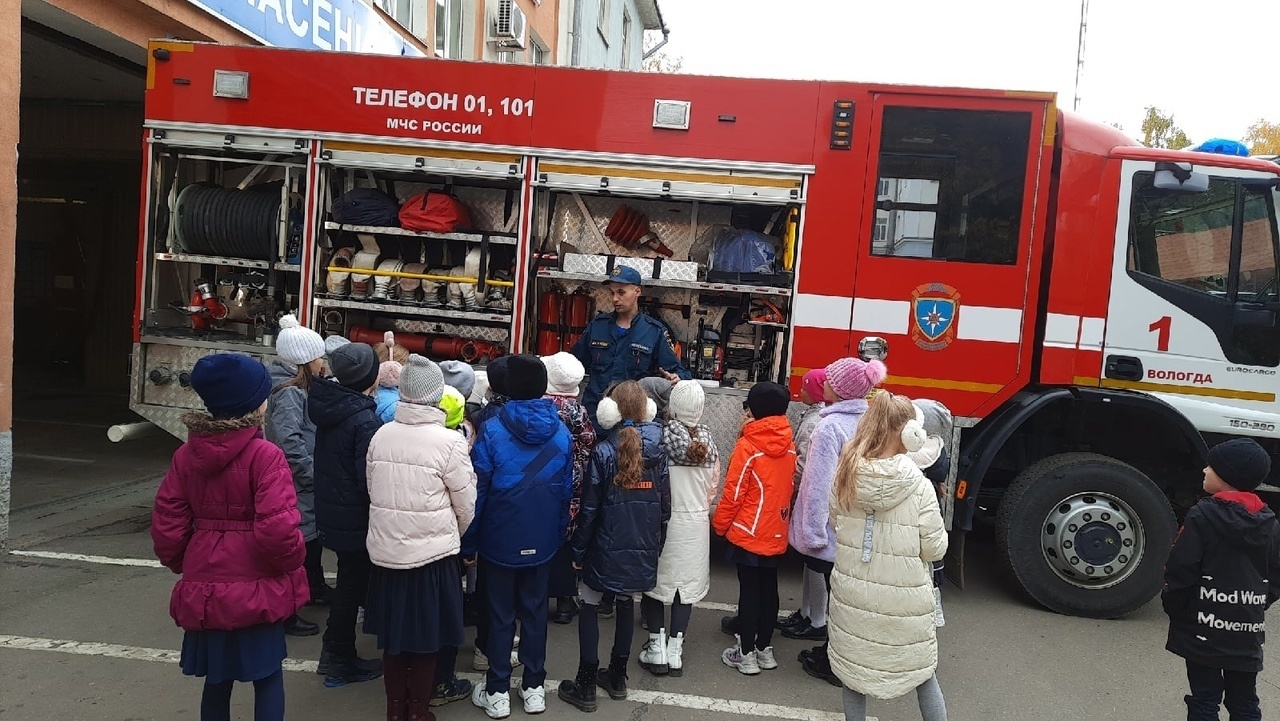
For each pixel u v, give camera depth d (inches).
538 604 125.3
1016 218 180.4
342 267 206.7
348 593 131.2
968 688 142.3
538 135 193.0
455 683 131.4
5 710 120.2
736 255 194.9
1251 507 108.7
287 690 131.0
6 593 164.1
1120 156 179.0
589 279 199.2
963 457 179.9
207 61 202.1
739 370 207.6
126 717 119.9
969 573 204.7
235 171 230.2
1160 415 178.4
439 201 207.5
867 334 183.9
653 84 188.9
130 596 164.9
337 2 335.0
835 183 184.1
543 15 600.7
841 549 111.9
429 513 111.9
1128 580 172.6
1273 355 178.9
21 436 312.2
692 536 138.9
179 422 207.8
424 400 114.3
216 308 208.5
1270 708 138.8
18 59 185.8
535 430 120.8
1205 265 179.9
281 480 96.6
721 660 149.5
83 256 451.8
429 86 195.9
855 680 108.2
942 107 181.5
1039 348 183.3
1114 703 138.6
